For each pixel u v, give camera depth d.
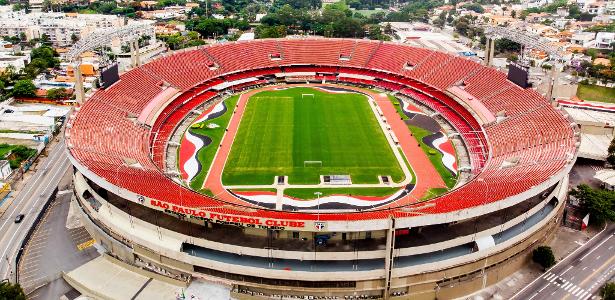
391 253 67.19
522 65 123.06
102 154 91.12
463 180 98.44
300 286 69.75
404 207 71.00
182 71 146.88
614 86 179.75
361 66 163.88
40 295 72.19
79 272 75.75
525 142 101.00
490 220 76.50
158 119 123.56
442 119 131.00
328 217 67.38
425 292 71.00
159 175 86.06
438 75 146.38
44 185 106.31
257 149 113.12
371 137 119.94
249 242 72.56
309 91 155.25
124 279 74.00
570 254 81.75
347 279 68.25
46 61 197.75
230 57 162.38
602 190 94.94
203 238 73.25
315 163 105.75
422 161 107.06
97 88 124.62
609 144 118.38
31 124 137.88
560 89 152.50
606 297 68.06
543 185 74.62
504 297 72.31
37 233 87.25
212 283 72.25
